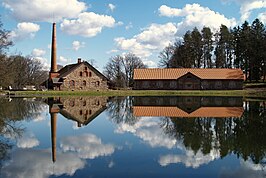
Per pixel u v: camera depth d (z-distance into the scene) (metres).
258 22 89.25
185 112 31.97
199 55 104.94
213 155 14.03
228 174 11.39
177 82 87.88
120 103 45.69
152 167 12.25
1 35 56.81
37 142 17.17
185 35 106.50
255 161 13.04
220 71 88.94
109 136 18.95
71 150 15.18
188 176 11.20
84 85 88.56
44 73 125.56
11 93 67.06
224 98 54.78
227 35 101.56
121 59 119.75
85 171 11.76
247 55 90.06
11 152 14.80
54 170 11.89
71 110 35.12
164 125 23.19
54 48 94.19
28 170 11.90
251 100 48.41
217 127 21.75
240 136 18.28
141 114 30.92
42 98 57.12
